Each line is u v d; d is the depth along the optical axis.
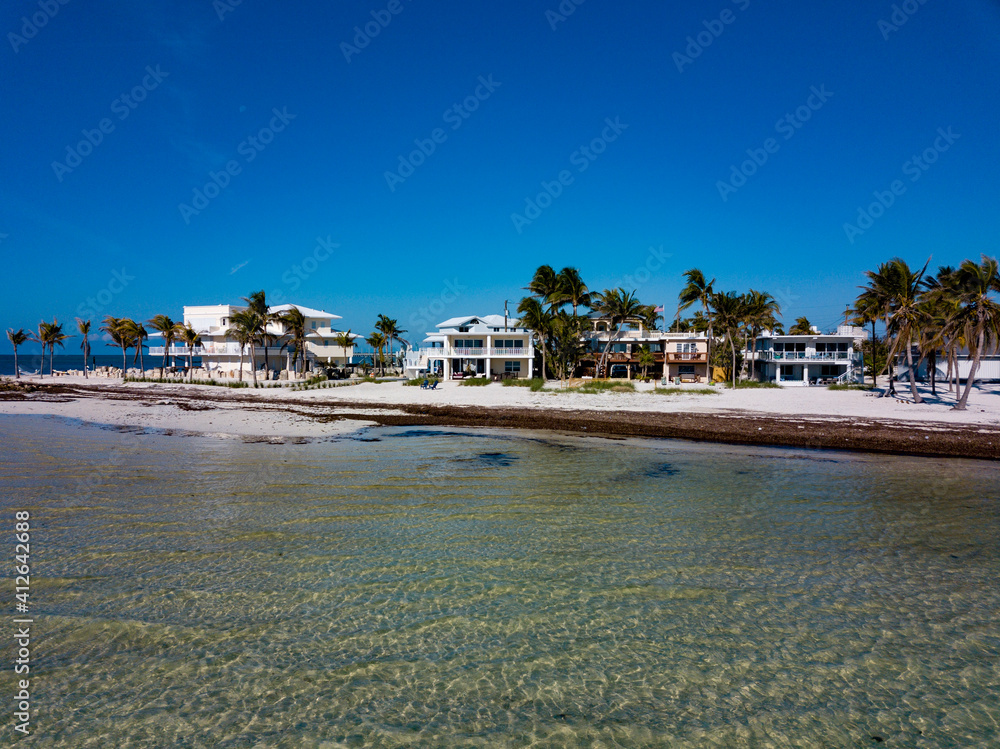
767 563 9.53
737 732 5.40
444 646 6.76
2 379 63.91
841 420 27.81
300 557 9.38
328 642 6.77
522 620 7.40
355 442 22.06
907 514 12.58
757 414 30.09
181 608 7.49
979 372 49.66
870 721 5.58
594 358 56.44
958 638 7.14
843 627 7.39
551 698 5.86
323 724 5.38
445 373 51.88
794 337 50.97
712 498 13.84
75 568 8.70
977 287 32.00
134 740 5.08
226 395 41.59
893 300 38.34
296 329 57.88
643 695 5.92
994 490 14.92
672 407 33.25
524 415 30.30
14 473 15.22
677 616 7.60
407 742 5.17
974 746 5.23
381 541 10.26
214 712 5.49
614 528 11.30
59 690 5.75
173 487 13.94
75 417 28.83
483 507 12.71
